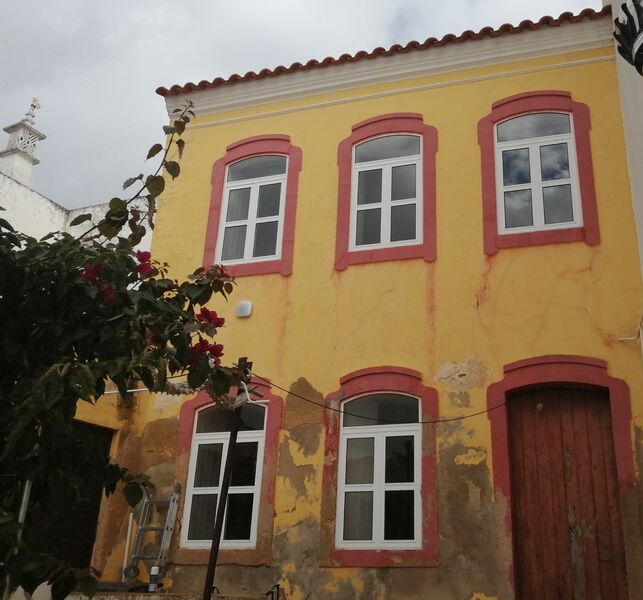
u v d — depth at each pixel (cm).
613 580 880
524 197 1062
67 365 502
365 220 1130
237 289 1142
